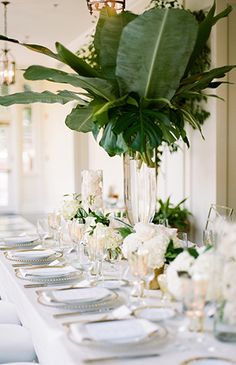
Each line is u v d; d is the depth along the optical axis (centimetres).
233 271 173
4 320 285
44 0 650
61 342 176
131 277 260
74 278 265
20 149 1237
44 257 314
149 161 326
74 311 209
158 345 171
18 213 1215
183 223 523
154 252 229
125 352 167
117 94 322
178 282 190
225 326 174
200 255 194
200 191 519
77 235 303
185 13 284
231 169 500
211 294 178
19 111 1228
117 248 281
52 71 301
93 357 163
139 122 317
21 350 246
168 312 195
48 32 836
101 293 224
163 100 317
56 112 1152
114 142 332
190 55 309
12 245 365
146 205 327
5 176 1241
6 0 649
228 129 495
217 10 481
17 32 837
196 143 522
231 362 159
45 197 1270
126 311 199
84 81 306
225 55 490
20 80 1188
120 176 814
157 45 295
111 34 316
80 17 739
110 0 396
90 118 361
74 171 1033
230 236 176
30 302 225
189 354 165
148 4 579
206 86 356
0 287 332
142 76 309
